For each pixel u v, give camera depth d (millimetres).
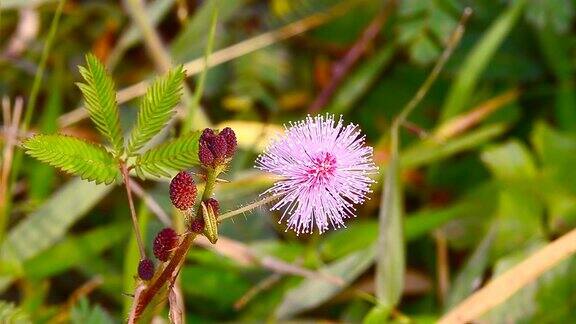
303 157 177
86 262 305
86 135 355
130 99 364
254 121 374
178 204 166
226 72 376
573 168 336
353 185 179
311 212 177
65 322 296
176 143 184
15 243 296
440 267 315
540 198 330
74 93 378
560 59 366
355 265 296
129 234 322
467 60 352
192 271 305
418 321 293
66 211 298
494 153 341
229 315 311
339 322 305
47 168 320
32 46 378
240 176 313
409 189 364
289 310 293
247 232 323
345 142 181
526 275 264
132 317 176
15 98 375
